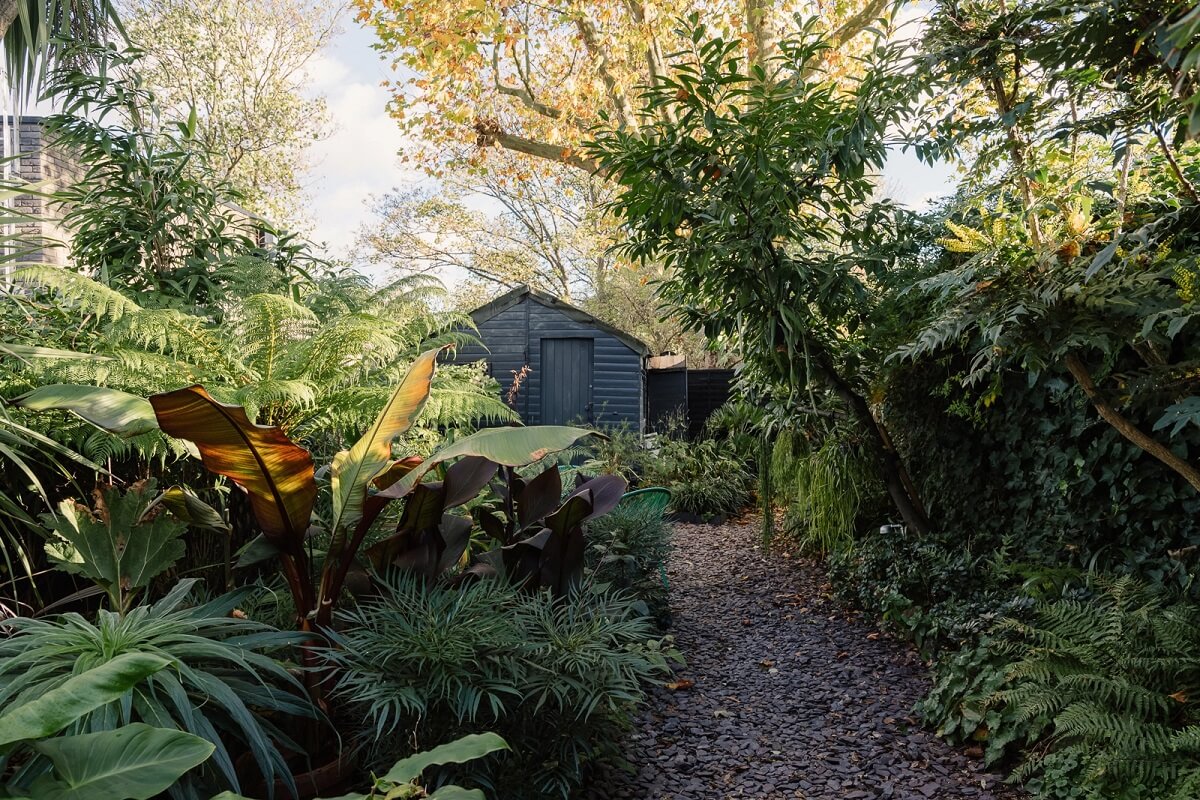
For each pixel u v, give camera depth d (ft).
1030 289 9.22
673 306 16.79
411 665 8.00
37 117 21.93
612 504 11.15
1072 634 9.84
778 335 15.17
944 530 16.47
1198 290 8.05
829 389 17.56
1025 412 13.44
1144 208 10.66
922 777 9.60
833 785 9.49
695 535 26.81
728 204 13.57
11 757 5.97
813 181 13.58
